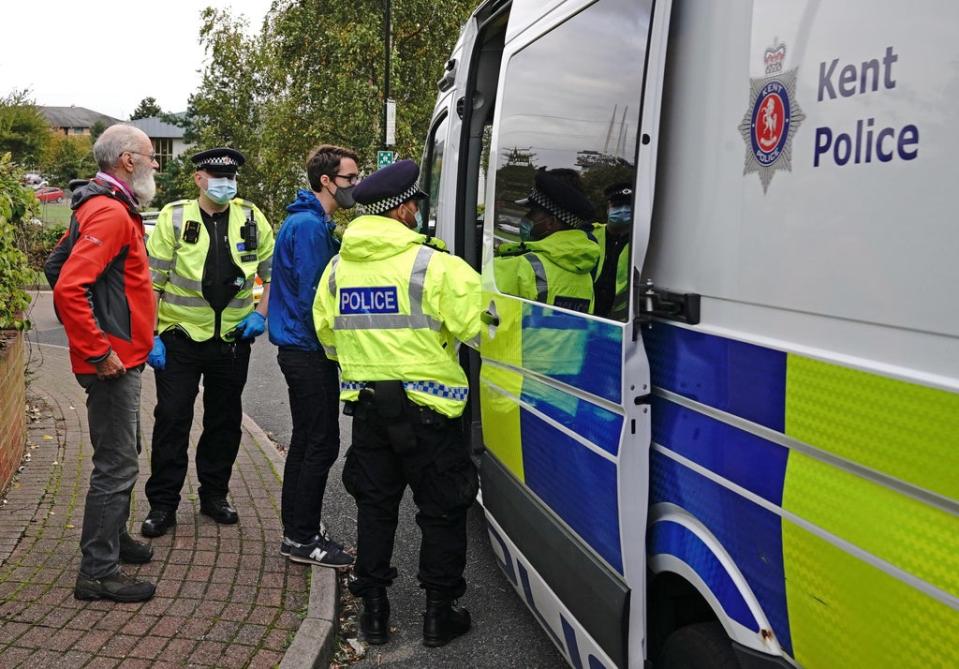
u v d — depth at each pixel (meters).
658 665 2.41
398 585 4.15
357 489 3.50
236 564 3.94
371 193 3.33
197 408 7.16
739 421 1.90
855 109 1.57
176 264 4.12
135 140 3.41
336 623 3.57
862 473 1.54
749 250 1.87
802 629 1.72
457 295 3.24
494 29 4.46
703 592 2.06
